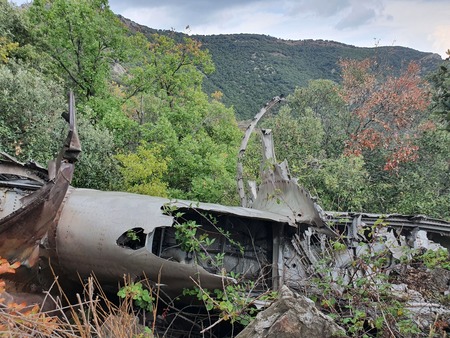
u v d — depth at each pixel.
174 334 6.70
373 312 5.62
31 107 14.12
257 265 7.30
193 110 23.28
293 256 7.22
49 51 23.59
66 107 15.62
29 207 5.37
